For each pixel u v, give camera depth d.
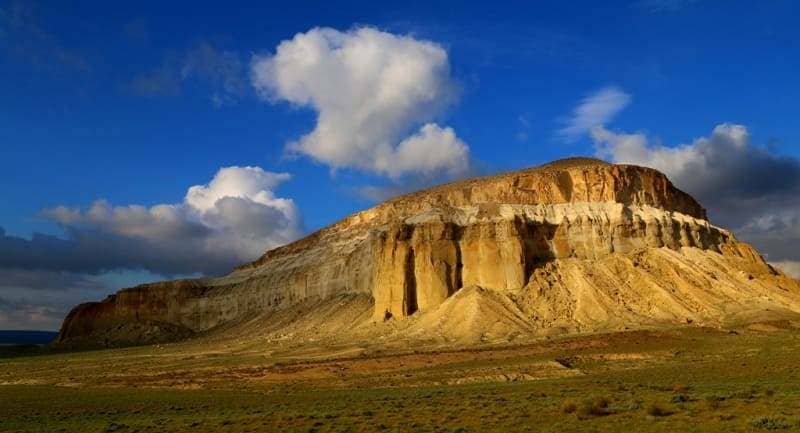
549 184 167.12
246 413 48.03
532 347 104.75
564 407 37.47
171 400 63.94
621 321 125.31
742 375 58.56
